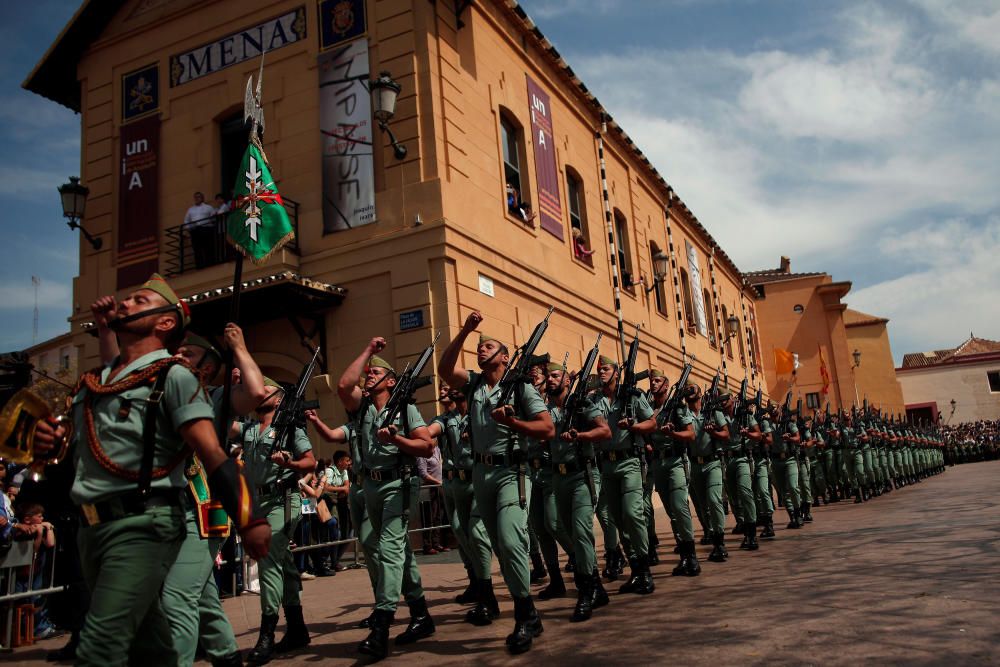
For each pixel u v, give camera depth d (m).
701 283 29.02
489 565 6.09
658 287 23.75
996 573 5.80
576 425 6.17
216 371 4.35
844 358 42.12
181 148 14.99
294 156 13.82
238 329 4.04
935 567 6.32
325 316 12.98
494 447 5.39
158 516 2.77
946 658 3.78
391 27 13.39
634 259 21.69
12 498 7.26
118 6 16.11
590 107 20.06
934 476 27.86
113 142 15.73
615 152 21.56
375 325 12.61
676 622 5.20
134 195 15.24
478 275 13.20
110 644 2.62
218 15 15.02
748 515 9.32
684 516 7.61
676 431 7.65
